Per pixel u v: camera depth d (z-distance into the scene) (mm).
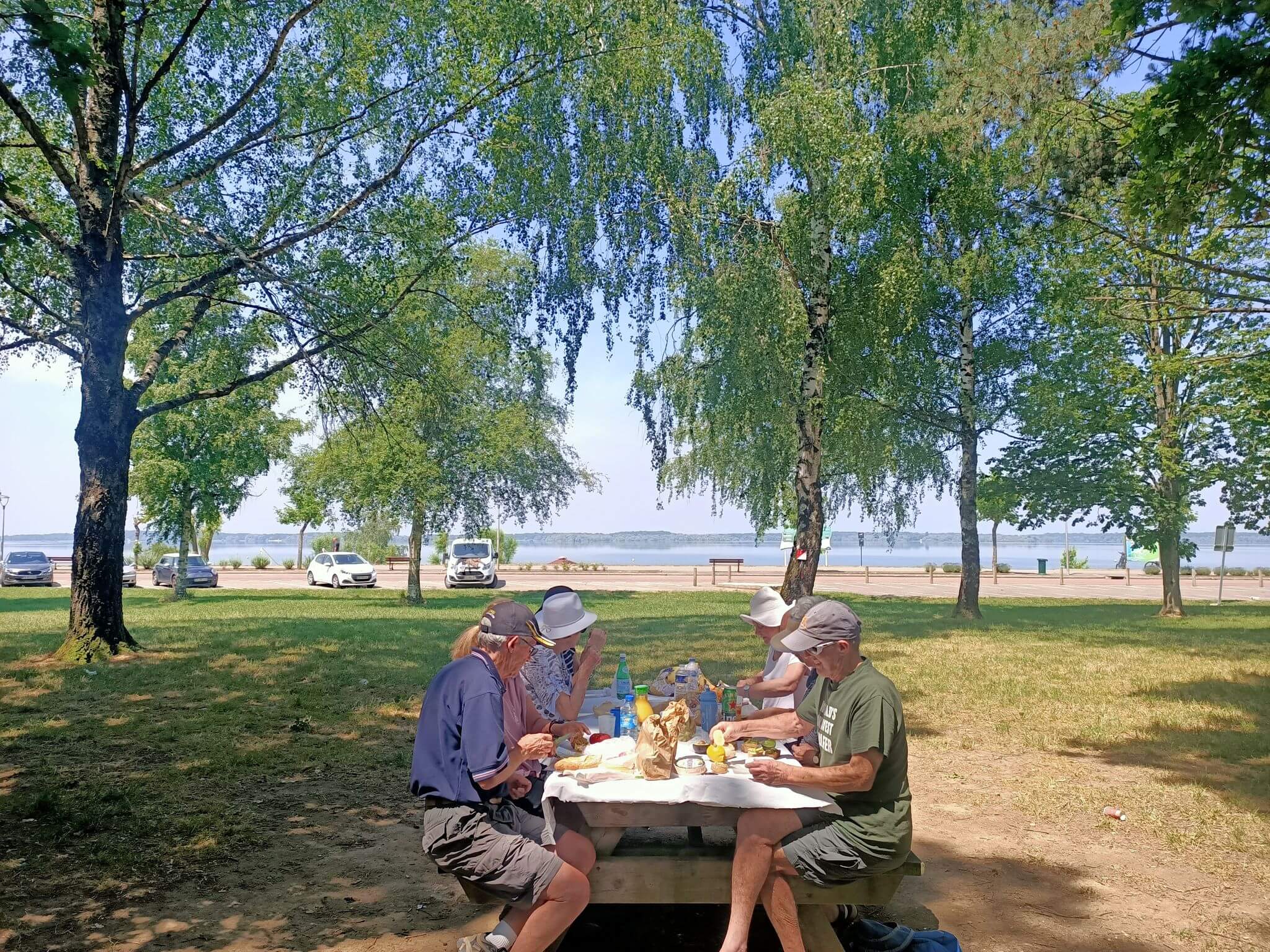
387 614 24406
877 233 17500
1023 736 9164
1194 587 42719
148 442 30297
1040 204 13305
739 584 40906
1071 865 5504
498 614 3824
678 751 4277
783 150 15719
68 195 14625
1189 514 25438
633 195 17062
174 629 19062
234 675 12453
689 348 18344
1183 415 24703
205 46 14352
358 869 5320
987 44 12648
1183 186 8703
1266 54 7523
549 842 3684
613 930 4480
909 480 24562
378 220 15195
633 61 15633
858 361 17578
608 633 18688
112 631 14172
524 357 17516
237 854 5551
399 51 15016
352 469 27516
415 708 10375
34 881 5066
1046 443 25000
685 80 16594
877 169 15812
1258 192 11461
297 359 15133
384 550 56312
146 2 12602
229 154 14367
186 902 4801
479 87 14469
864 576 49062
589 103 16297
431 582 44312
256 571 57688
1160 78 9531
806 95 15680
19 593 36281
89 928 4453
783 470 20281
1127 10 8203
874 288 16797
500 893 3598
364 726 9336
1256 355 15523
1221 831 6148
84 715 9672
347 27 14688
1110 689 11836
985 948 4316
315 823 6180
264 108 14859
